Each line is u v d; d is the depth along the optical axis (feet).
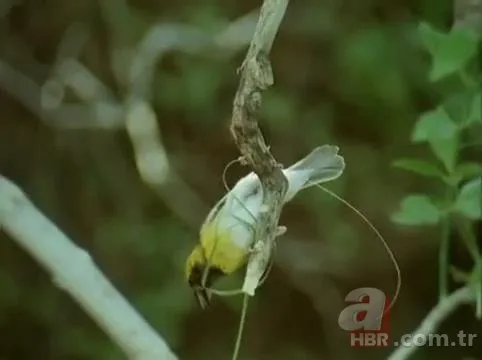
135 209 19.84
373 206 19.17
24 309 20.06
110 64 19.43
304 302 20.52
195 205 19.30
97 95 18.79
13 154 20.11
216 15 18.25
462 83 13.41
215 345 20.29
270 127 19.02
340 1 18.99
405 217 10.71
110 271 19.47
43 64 19.63
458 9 12.19
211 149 19.54
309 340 21.01
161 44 17.87
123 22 18.62
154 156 18.21
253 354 20.52
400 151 19.03
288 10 19.02
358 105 19.07
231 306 19.94
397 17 18.78
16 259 20.07
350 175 19.15
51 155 20.04
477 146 12.85
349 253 19.47
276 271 20.15
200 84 18.66
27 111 20.04
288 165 19.13
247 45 18.02
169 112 19.30
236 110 6.72
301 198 19.15
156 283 19.26
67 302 20.13
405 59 18.60
